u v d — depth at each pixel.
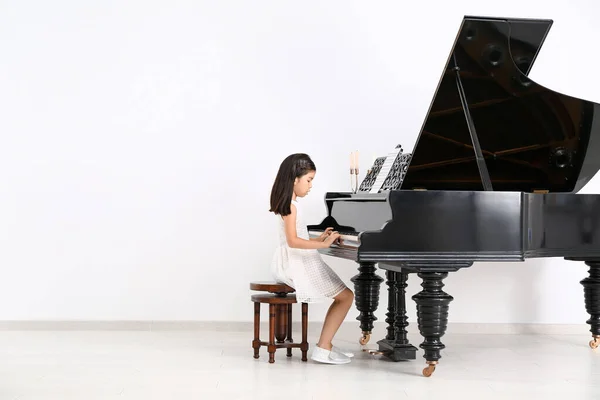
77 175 5.56
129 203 5.57
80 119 5.57
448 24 5.68
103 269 5.56
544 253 4.22
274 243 5.63
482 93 4.29
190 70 5.62
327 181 5.64
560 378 4.00
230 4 5.64
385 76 5.67
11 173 5.53
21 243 5.53
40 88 5.56
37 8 5.57
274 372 4.03
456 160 4.51
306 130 5.64
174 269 5.59
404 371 4.11
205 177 5.61
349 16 5.66
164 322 5.55
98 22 5.60
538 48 4.21
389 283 4.65
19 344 4.89
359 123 5.66
